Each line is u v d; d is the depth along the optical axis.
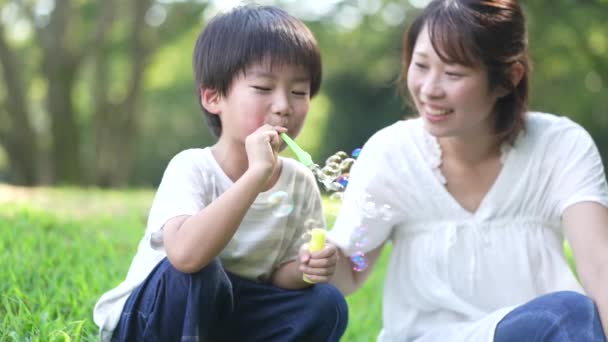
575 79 18.97
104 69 20.42
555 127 3.68
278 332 3.35
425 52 3.41
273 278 3.44
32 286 4.48
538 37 17.38
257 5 3.45
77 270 4.84
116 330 3.30
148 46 20.64
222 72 3.27
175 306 3.07
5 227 5.75
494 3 3.40
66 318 4.18
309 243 3.28
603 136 20.91
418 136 3.73
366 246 3.73
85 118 27.44
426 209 3.68
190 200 3.18
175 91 31.34
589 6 17.25
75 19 21.64
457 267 3.63
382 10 22.94
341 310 3.32
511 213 3.63
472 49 3.33
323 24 23.70
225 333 3.38
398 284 3.77
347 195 3.78
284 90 3.24
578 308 3.09
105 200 9.49
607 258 3.38
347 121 28.75
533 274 3.62
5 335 3.62
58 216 7.09
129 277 3.35
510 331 3.16
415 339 3.70
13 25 22.09
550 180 3.62
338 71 26.84
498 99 3.60
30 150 20.42
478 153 3.65
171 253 3.01
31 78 23.70
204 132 32.75
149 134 32.41
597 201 3.53
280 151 3.35
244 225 3.34
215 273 3.07
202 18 21.50
